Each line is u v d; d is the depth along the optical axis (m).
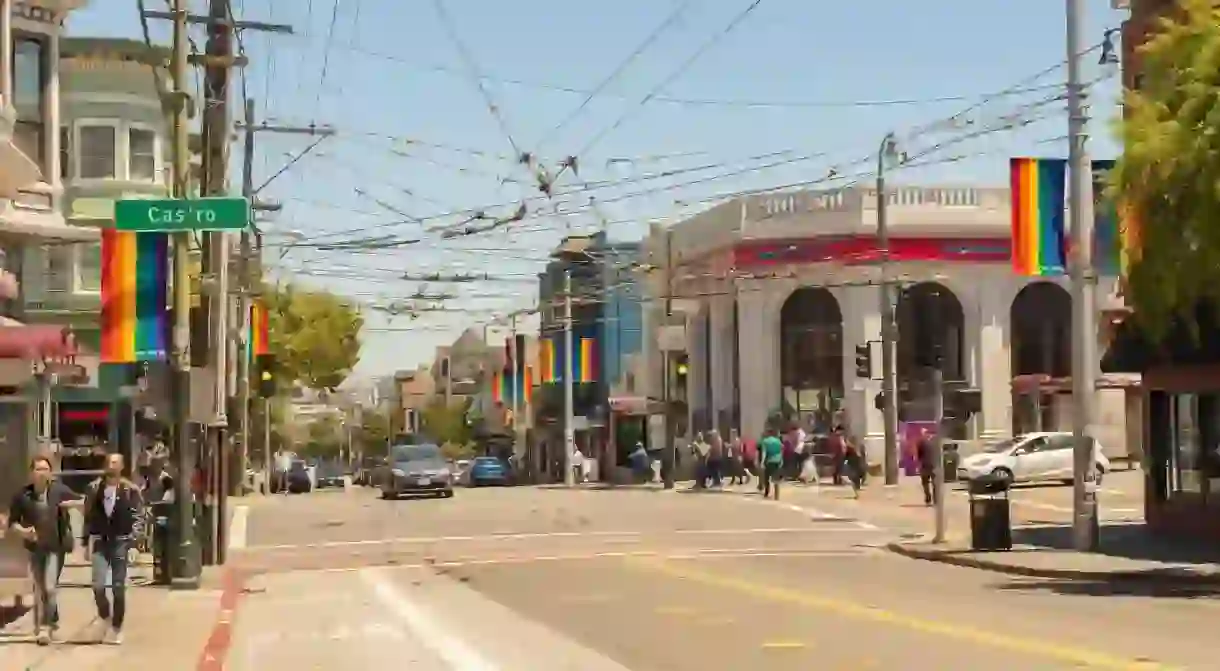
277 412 111.62
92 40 50.19
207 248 32.78
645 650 18.83
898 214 71.94
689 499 59.75
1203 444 36.28
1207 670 15.86
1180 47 26.47
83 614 24.16
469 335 191.00
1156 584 28.06
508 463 104.88
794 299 74.50
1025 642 18.62
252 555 38.41
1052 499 54.59
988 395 72.19
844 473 67.44
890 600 24.92
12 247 38.47
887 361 63.25
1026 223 33.25
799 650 18.31
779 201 74.69
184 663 18.86
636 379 93.81
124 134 50.28
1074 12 32.38
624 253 89.19
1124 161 26.42
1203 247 25.69
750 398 74.94
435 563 35.31
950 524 45.53
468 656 19.00
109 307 32.12
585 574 31.20
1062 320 73.50
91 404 50.31
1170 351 35.09
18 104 37.34
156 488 34.28
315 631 22.41
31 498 20.61
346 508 57.47
